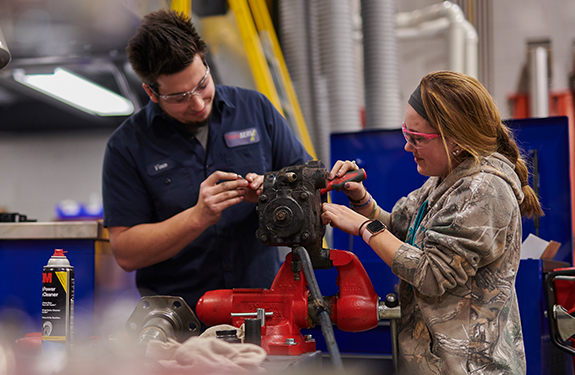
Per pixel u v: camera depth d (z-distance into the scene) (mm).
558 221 1674
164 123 1619
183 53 1327
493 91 4473
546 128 1687
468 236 992
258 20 3658
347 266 1137
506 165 1102
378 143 1846
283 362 901
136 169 1603
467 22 4121
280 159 1721
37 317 1690
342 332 1514
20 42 2461
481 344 1021
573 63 4340
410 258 1033
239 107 1691
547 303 1333
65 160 4348
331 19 3596
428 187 1250
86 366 845
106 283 1792
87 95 3180
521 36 4422
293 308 1101
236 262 1603
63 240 1696
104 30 2369
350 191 1340
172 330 1068
